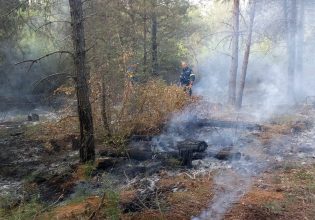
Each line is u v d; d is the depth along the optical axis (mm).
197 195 6227
